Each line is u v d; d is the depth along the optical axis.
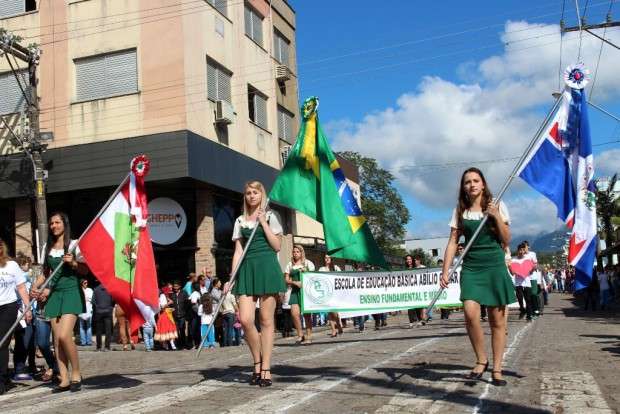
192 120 18.69
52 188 18.83
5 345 7.08
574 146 6.74
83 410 5.48
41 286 6.70
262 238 6.42
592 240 6.66
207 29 20.09
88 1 19.38
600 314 18.52
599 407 4.82
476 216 5.80
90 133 18.97
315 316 22.17
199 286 15.62
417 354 8.66
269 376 6.34
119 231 7.07
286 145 26.08
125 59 18.97
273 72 25.50
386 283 13.90
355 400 5.40
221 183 19.67
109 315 14.40
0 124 19.47
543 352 8.31
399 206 61.22
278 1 26.86
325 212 7.39
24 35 19.81
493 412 4.77
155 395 6.08
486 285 5.76
